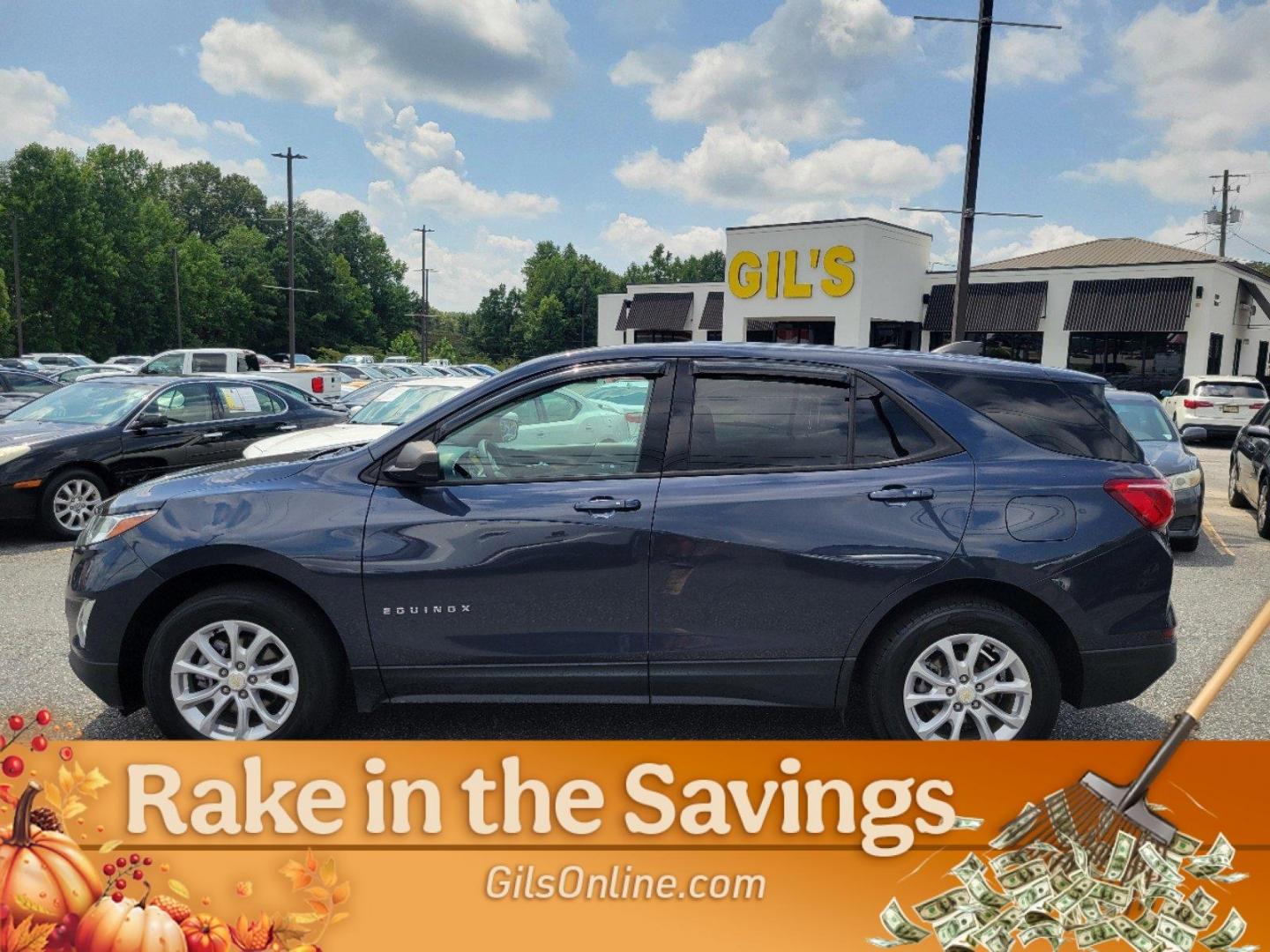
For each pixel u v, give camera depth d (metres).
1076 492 3.39
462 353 135.25
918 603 3.43
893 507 3.36
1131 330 26.95
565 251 127.00
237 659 3.48
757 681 3.41
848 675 3.39
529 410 3.56
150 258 65.38
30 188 58.34
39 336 58.25
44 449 8.10
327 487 3.51
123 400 8.94
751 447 3.49
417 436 3.55
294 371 23.95
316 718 3.50
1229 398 18.81
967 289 13.34
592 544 3.37
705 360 3.58
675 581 3.38
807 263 27.98
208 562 3.43
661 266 129.62
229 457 9.38
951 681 3.38
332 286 92.12
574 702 3.47
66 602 3.69
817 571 3.34
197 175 105.00
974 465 3.43
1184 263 26.28
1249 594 6.72
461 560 3.39
